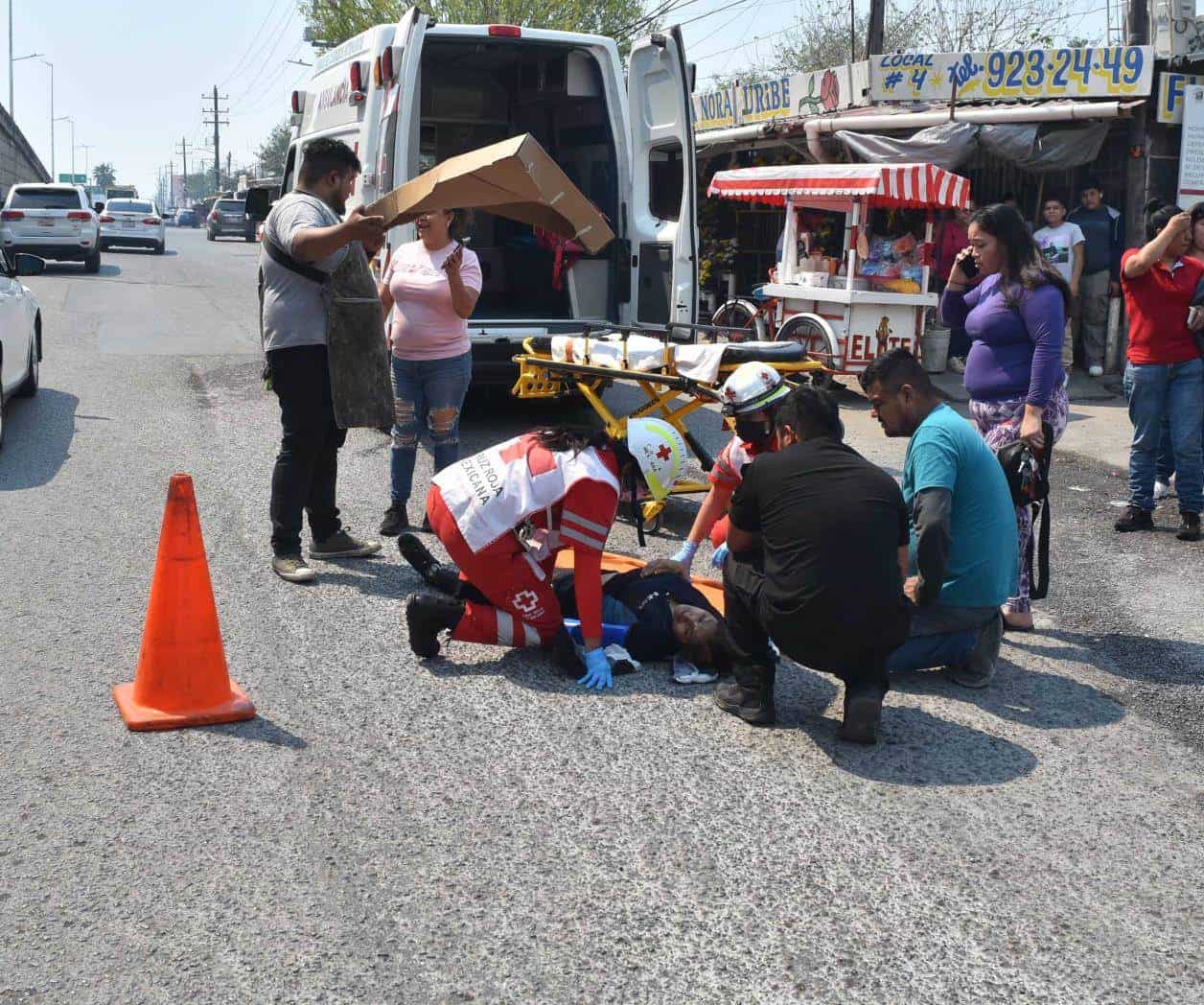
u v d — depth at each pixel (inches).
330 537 228.4
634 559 217.5
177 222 3193.9
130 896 119.5
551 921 117.7
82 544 233.8
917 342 417.4
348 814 136.3
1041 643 200.1
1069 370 453.4
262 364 462.0
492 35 328.8
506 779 145.6
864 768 151.3
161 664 158.7
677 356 253.9
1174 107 434.6
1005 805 143.5
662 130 340.8
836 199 418.3
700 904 121.1
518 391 281.0
